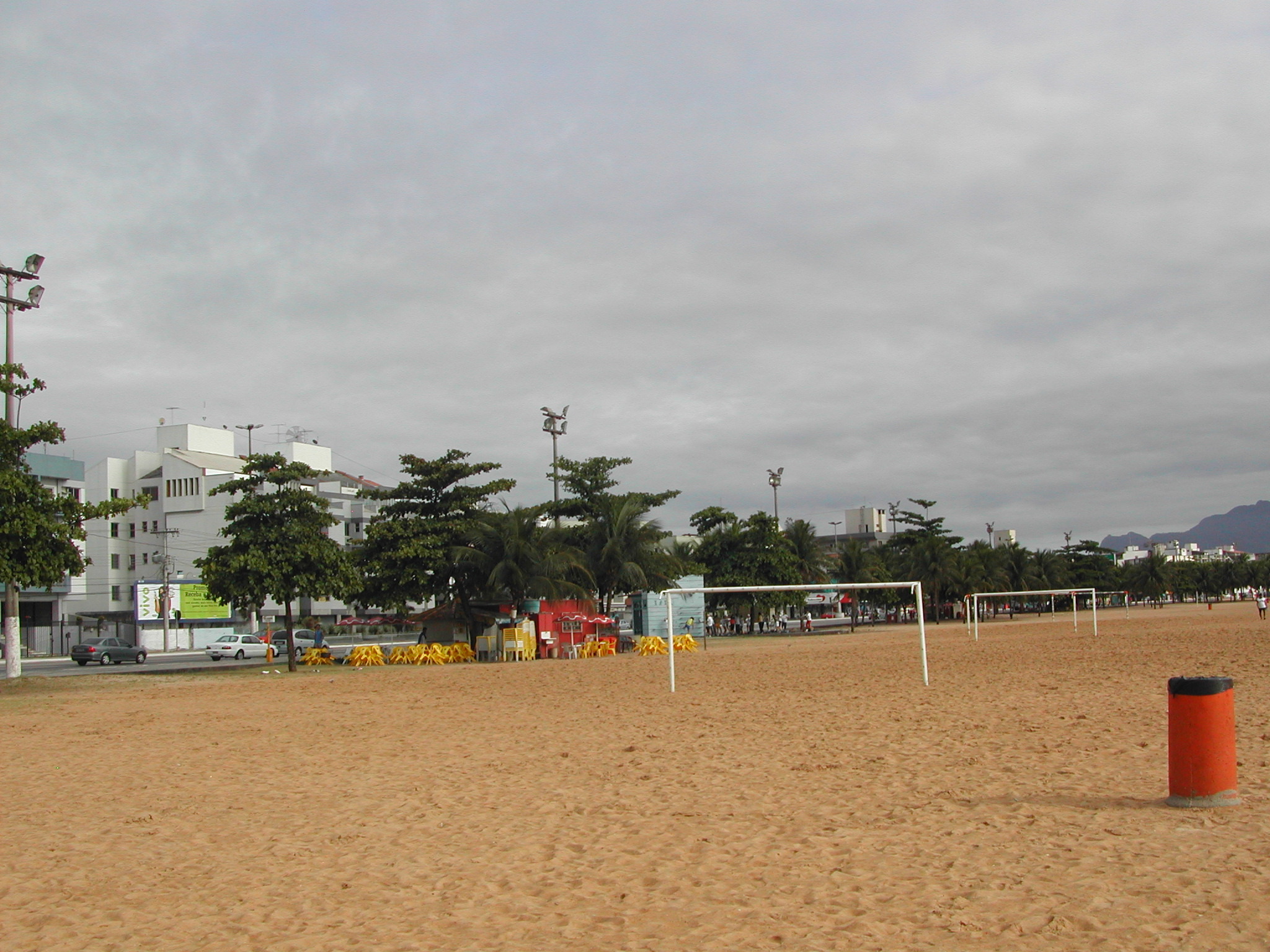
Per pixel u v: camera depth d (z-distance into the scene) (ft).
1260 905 20.92
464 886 25.80
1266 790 32.35
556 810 35.14
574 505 195.21
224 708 81.35
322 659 156.97
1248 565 509.35
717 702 73.51
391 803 37.73
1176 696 30.96
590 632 170.71
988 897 22.57
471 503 160.25
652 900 23.82
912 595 341.00
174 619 251.19
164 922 23.67
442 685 104.27
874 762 42.65
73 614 270.46
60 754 54.95
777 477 304.50
